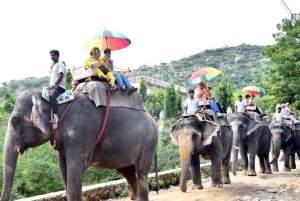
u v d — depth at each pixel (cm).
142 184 782
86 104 680
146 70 10719
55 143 646
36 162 1021
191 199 970
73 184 634
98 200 979
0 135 1096
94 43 886
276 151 1639
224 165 1266
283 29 2834
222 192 1063
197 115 1093
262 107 3131
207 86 1183
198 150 1052
